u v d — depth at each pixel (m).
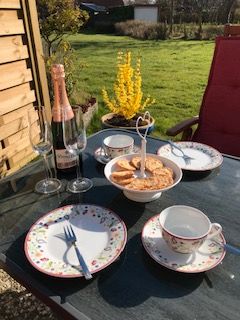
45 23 3.96
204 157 1.24
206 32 9.55
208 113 1.82
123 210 0.93
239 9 10.55
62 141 1.10
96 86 5.20
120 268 0.73
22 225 0.89
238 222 0.87
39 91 2.50
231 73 1.74
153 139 1.43
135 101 2.25
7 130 2.23
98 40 10.45
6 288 1.47
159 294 0.66
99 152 1.29
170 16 11.02
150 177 0.96
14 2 2.08
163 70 6.02
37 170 1.22
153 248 0.76
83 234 0.83
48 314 1.34
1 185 1.12
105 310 0.62
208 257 0.73
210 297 0.65
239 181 1.08
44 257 0.75
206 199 0.98
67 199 1.00
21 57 2.24
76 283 0.69
